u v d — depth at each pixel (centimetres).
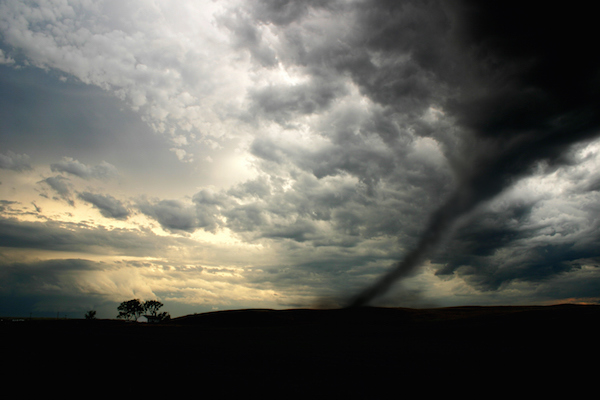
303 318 12781
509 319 7838
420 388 2677
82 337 6462
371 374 3203
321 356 4381
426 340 6209
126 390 2469
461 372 3278
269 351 4869
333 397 2412
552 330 6022
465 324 7938
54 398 2220
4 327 8744
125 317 15975
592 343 4844
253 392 2516
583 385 2733
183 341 6153
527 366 3534
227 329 9631
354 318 12275
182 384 2714
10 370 3136
